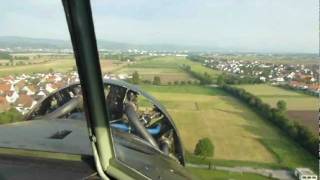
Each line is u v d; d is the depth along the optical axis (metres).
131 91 4.16
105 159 1.95
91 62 1.75
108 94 4.09
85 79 1.77
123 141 3.20
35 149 2.42
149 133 3.92
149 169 2.57
